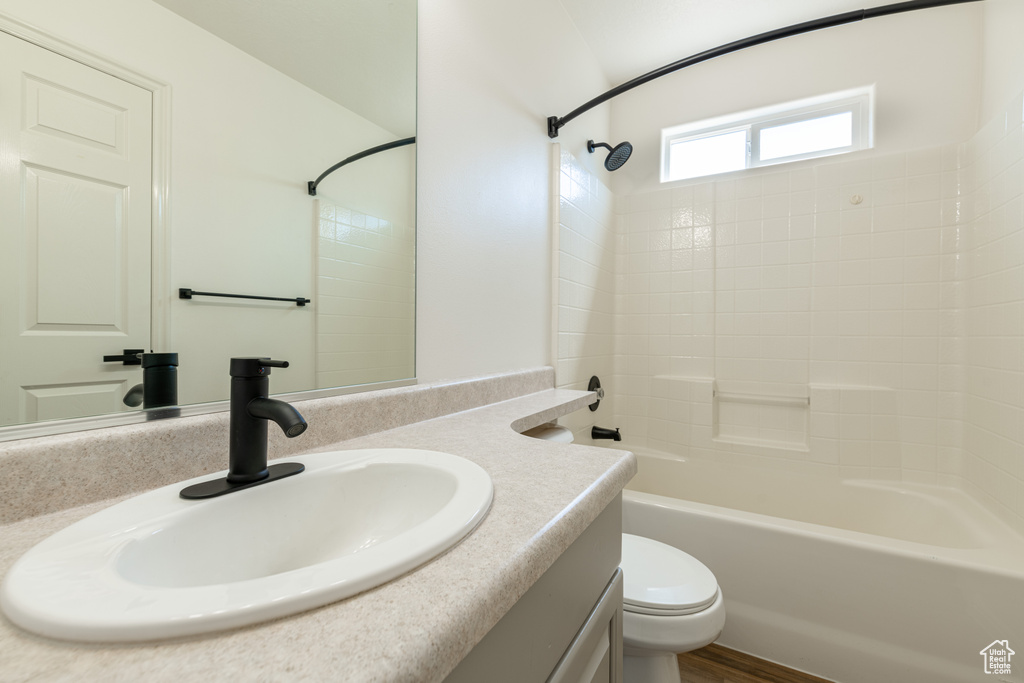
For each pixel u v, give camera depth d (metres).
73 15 0.53
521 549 0.42
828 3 1.95
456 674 0.35
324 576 0.33
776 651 1.37
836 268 2.10
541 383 1.70
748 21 2.06
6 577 0.33
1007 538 1.39
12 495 0.46
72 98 0.53
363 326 0.96
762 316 2.26
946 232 1.91
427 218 1.17
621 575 0.74
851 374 2.07
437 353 1.21
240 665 0.26
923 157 1.95
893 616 1.22
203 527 0.47
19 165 0.49
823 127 2.25
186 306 0.65
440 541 0.40
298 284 0.82
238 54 0.72
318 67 0.86
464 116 1.31
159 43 0.61
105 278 0.56
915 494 1.81
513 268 1.58
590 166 2.29
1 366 0.48
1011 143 1.53
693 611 0.98
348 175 0.92
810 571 1.32
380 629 0.30
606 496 0.62
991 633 1.11
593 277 2.26
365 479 0.63
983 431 1.68
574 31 2.07
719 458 2.28
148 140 0.60
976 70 1.88
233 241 0.71
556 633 0.52
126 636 0.27
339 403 0.83
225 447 0.65
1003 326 1.57
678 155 2.60
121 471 0.54
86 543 0.39
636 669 1.07
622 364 2.60
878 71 2.06
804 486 2.02
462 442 0.83
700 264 2.41
